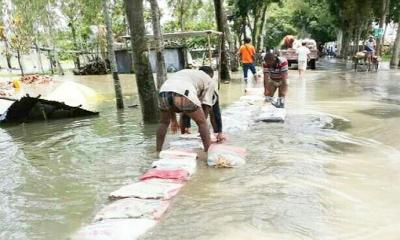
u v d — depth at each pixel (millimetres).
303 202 4738
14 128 10023
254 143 7285
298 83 17141
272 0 33969
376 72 21969
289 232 4043
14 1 29766
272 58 10266
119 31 32031
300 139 7520
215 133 7566
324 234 3988
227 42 25406
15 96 15539
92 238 4004
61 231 4297
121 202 4777
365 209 4516
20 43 30062
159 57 10688
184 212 4562
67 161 6820
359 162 6125
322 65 31062
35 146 7988
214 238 3971
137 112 11547
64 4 32844
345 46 44219
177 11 31219
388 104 11180
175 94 6336
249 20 35656
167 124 6887
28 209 4898
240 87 16438
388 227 4094
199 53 32594
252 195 4984
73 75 29797
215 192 5121
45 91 17625
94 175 6031
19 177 6113
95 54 33469
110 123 9969
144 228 4156
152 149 7230
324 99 12328
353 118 9344
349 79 18359
